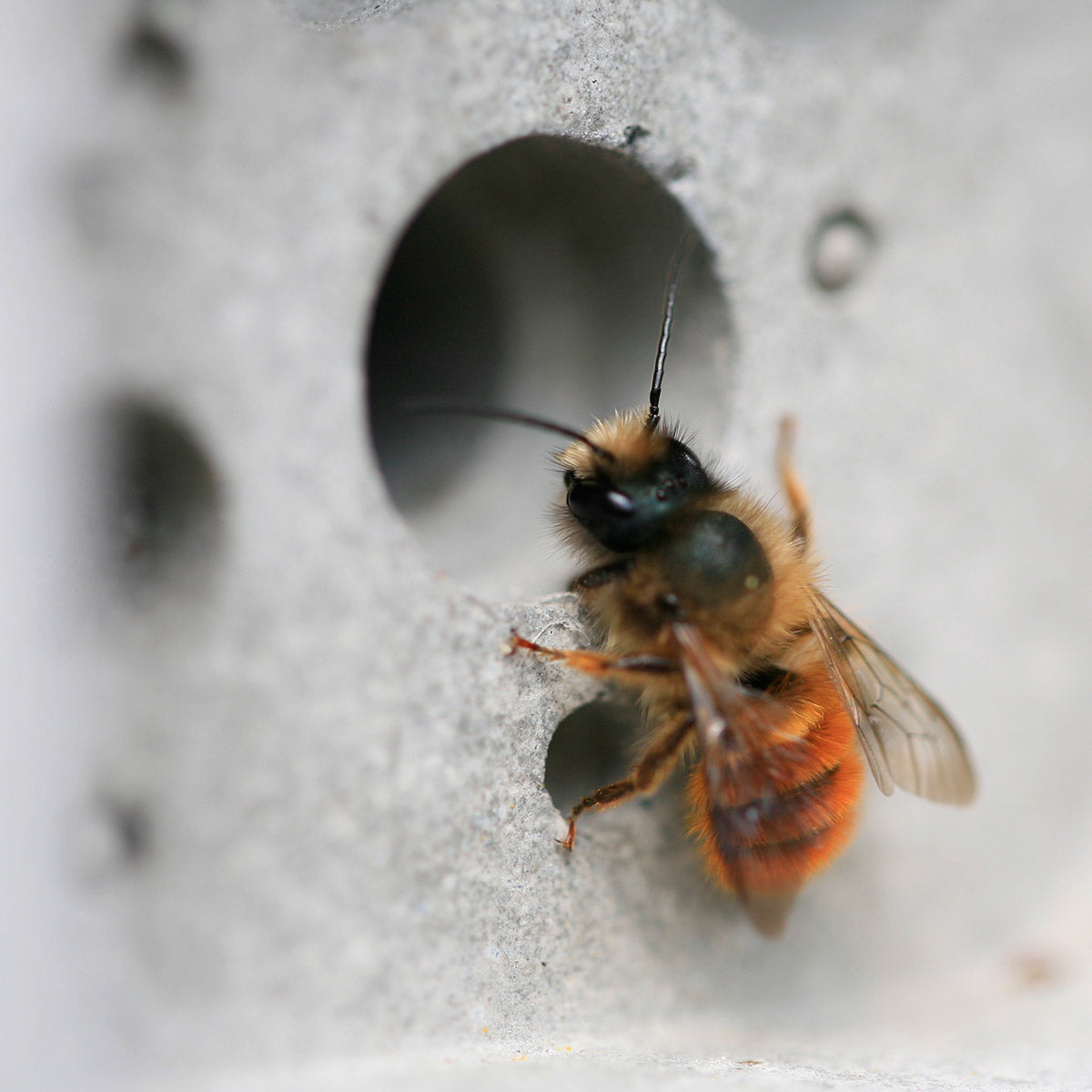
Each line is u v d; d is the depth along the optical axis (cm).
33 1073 9
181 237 9
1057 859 10
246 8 9
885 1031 9
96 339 9
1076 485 10
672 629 9
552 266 10
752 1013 9
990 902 10
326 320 9
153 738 9
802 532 9
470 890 9
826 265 10
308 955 9
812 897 10
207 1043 9
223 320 9
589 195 9
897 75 10
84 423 9
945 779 9
